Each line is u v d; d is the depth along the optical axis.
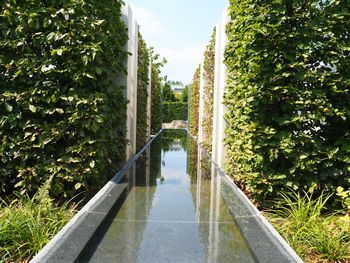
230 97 3.89
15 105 2.97
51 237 2.13
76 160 2.97
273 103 3.06
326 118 3.07
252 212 2.68
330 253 1.96
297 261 1.70
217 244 2.07
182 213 2.77
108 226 2.41
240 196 3.29
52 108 2.97
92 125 3.01
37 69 2.89
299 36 2.81
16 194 2.94
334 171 2.97
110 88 3.85
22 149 3.02
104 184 3.85
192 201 3.18
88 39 3.07
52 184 2.97
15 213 2.26
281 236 2.13
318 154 2.96
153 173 4.80
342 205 2.87
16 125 2.96
